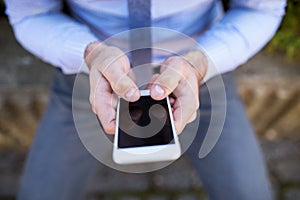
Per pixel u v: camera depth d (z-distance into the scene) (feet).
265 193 3.10
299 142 5.61
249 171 3.08
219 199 3.19
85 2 2.70
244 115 3.28
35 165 3.19
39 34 2.72
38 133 3.30
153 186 5.24
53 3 2.88
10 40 5.18
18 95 4.71
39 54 2.83
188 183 5.25
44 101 4.73
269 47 4.88
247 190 3.06
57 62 2.77
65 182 3.22
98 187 5.23
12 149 5.59
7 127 5.08
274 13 2.80
